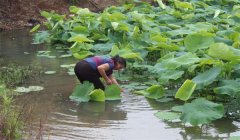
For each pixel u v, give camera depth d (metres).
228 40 9.68
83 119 7.47
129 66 10.45
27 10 16.72
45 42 13.68
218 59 8.52
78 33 12.84
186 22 13.79
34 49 12.70
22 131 6.65
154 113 7.77
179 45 10.62
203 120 7.02
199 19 14.05
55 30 13.65
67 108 7.97
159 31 11.85
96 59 8.73
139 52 10.72
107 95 8.52
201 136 6.82
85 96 8.43
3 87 8.46
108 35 12.27
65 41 13.35
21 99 8.30
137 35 11.41
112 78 8.79
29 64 10.95
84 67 8.62
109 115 7.68
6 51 12.37
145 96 8.64
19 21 16.14
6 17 16.11
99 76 8.71
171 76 8.57
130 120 7.46
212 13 14.48
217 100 8.34
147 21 12.62
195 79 8.19
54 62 11.23
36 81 9.53
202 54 9.23
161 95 8.57
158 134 6.89
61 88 9.07
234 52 8.27
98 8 18.50
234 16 14.09
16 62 11.13
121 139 6.67
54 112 7.76
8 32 15.13
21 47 12.93
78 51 11.34
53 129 6.98
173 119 7.42
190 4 14.91
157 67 9.05
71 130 6.97
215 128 7.11
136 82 9.60
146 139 6.70
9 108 7.00
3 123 6.22
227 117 7.54
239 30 11.38
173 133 6.93
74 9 14.12
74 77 9.86
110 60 8.70
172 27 12.86
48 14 14.22
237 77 8.37
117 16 13.00
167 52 10.49
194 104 7.36
